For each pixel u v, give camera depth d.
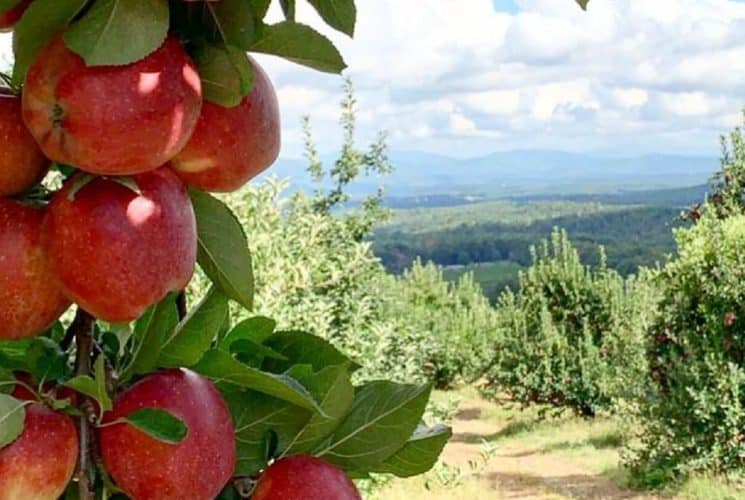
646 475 12.90
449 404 10.88
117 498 1.06
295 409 1.17
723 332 12.45
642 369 13.78
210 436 1.04
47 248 0.99
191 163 1.07
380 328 9.80
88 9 0.96
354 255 9.79
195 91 0.99
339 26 1.19
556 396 19.84
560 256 20.33
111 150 0.94
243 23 1.06
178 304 1.17
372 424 1.20
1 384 1.03
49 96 0.94
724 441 12.48
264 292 7.49
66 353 1.07
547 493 12.95
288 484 1.10
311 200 10.68
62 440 0.99
